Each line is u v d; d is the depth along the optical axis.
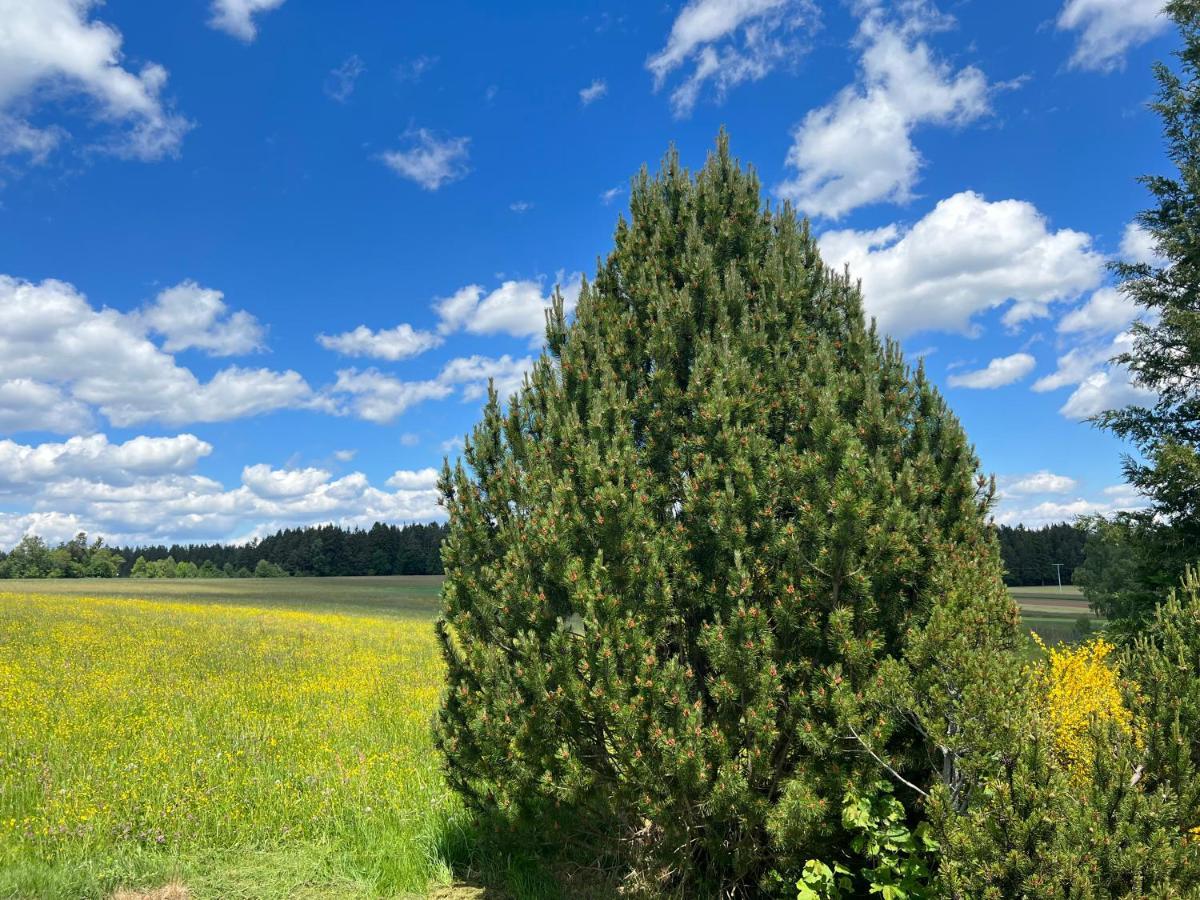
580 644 5.65
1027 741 4.46
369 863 6.93
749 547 5.66
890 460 6.34
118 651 18.56
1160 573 14.87
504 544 6.80
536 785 6.03
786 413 6.46
